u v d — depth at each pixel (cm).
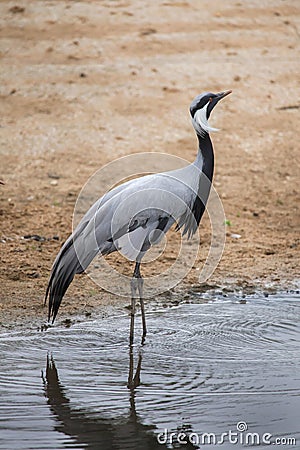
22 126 2022
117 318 1236
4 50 2352
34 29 2452
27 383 1035
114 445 917
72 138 1978
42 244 1493
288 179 1839
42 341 1149
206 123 1241
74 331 1184
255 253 1495
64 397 1005
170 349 1138
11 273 1365
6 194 1711
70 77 2241
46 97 2152
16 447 903
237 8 2641
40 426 945
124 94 2177
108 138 1983
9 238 1509
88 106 2122
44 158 1889
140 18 2538
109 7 2583
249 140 2009
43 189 1744
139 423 956
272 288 1355
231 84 2248
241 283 1373
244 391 1025
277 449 911
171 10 2588
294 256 1487
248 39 2488
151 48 2398
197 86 2227
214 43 2450
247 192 1767
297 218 1658
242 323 1220
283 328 1204
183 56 2373
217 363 1095
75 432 938
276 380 1052
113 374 1064
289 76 2306
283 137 2033
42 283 1335
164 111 2112
